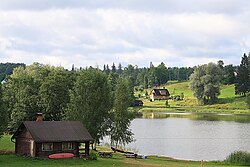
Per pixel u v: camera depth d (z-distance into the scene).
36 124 62.66
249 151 79.62
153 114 184.88
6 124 61.88
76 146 63.12
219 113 187.62
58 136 61.62
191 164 62.78
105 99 80.38
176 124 134.38
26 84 93.12
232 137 100.88
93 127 78.06
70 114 78.75
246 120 148.75
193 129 118.75
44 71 99.38
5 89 92.88
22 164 54.25
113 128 81.81
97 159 61.69
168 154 77.06
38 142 59.38
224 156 75.06
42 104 88.31
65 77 90.06
